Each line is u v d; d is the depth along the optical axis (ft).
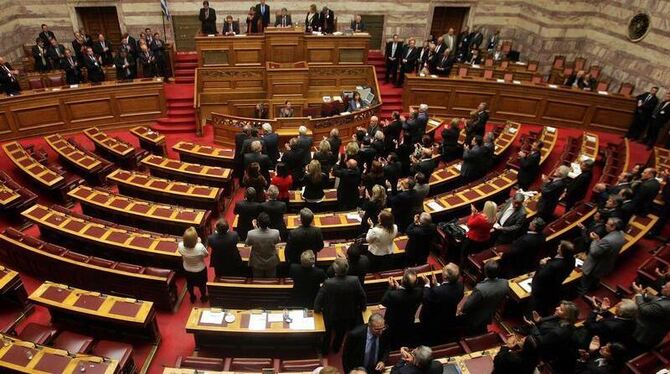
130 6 56.54
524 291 23.06
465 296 23.82
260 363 17.98
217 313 20.30
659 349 19.88
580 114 51.16
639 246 31.24
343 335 20.31
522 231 27.02
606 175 35.65
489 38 63.36
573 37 57.62
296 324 19.76
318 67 52.75
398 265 26.22
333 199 31.24
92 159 37.55
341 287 17.88
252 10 52.42
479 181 34.01
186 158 39.65
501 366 15.37
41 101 43.96
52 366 17.76
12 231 26.07
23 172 36.60
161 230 29.99
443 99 53.31
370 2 61.11
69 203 34.65
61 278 25.50
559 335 17.13
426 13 62.90
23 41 55.31
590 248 23.48
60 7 54.95
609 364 16.33
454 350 19.13
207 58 50.80
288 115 47.06
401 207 26.84
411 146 36.42
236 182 38.96
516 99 52.24
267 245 22.06
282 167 28.60
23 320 23.66
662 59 47.16
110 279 23.91
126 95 47.37
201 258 23.25
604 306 19.92
